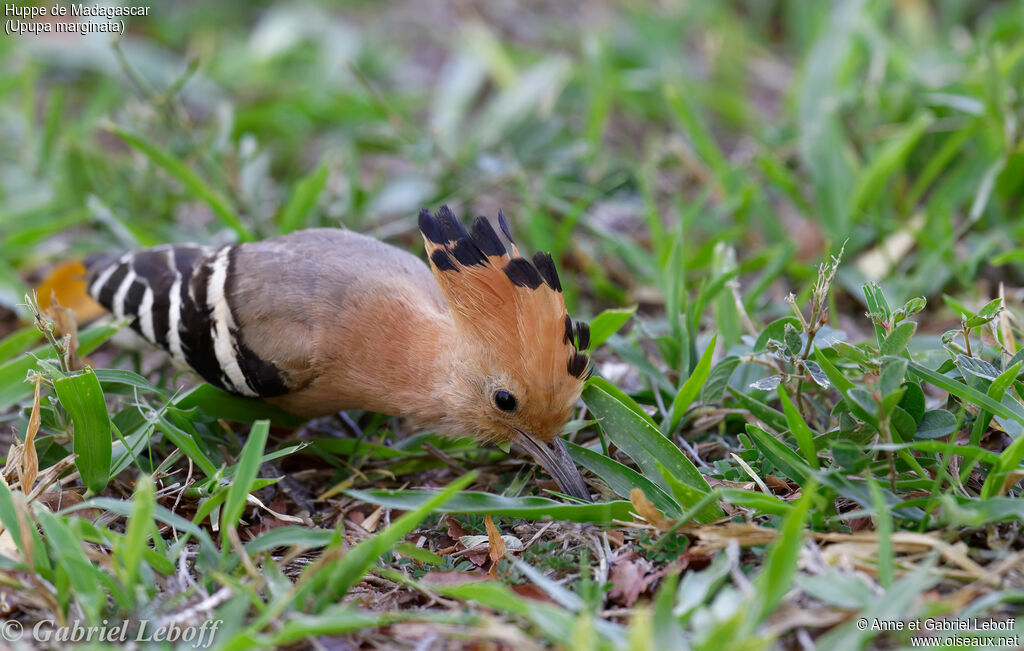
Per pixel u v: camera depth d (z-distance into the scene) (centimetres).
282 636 604
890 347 733
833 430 774
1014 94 1229
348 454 941
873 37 1385
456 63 1658
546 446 844
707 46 1722
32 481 779
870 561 675
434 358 875
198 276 939
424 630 637
